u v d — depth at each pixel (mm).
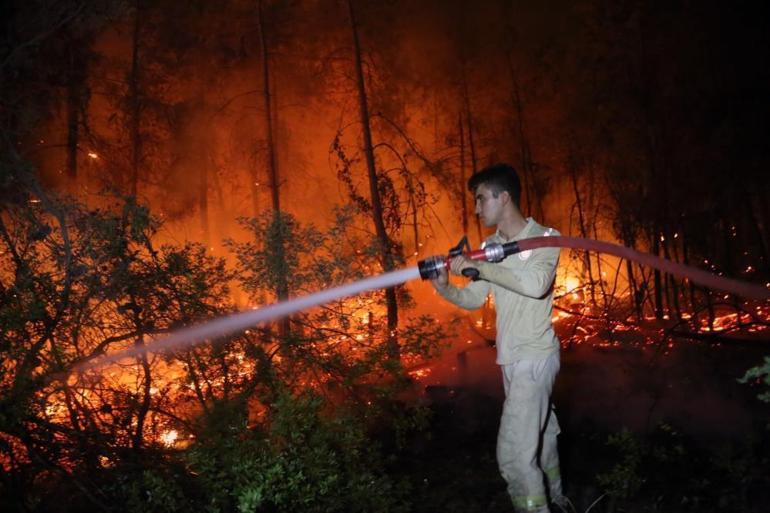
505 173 4066
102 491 3984
